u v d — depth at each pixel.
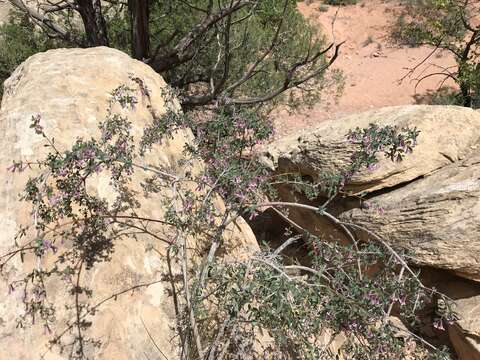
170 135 3.02
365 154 2.77
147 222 2.93
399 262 2.78
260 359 2.63
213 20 7.43
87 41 8.05
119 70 3.84
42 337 2.33
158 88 4.00
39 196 2.27
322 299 2.21
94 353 2.37
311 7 19.89
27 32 9.11
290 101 9.60
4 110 3.27
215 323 2.68
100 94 3.50
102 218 2.72
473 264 3.71
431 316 4.11
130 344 2.47
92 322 2.44
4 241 2.53
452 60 15.73
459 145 4.53
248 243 3.55
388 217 4.22
